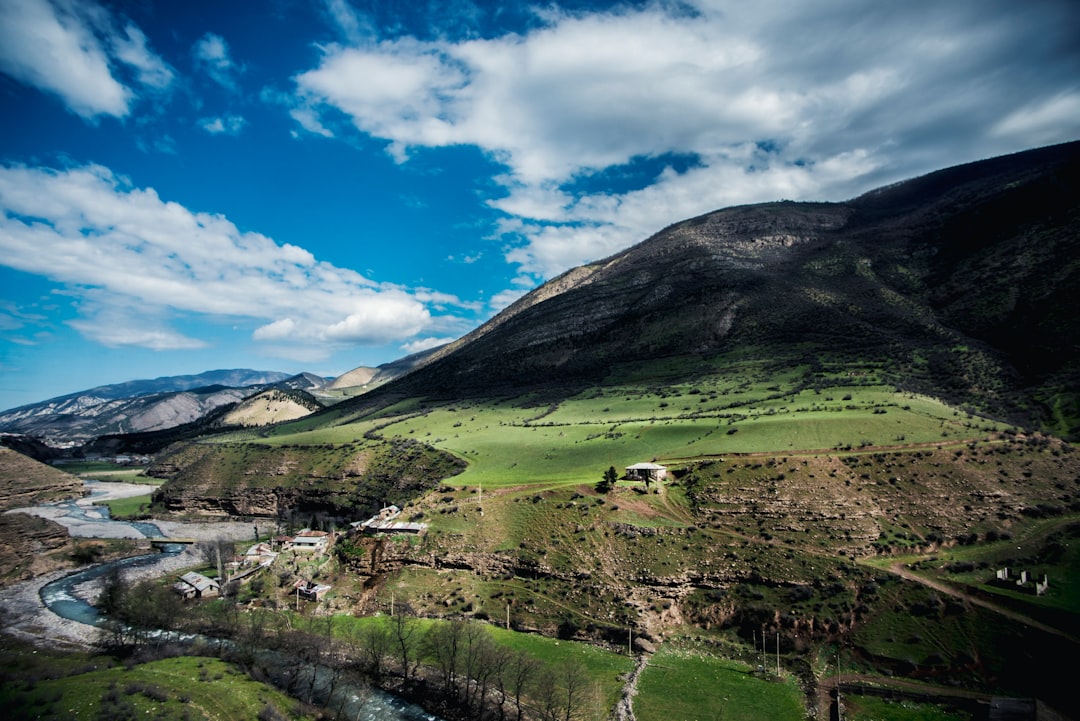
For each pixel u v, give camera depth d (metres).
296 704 76.56
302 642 90.81
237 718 70.12
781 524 107.06
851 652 83.38
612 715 72.69
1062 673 73.62
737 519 110.06
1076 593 85.00
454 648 80.81
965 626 83.19
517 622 98.62
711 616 94.50
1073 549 93.81
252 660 86.81
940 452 119.06
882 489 112.00
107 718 65.00
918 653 80.94
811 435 132.25
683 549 105.56
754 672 82.12
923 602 88.00
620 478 129.75
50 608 120.00
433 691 82.44
